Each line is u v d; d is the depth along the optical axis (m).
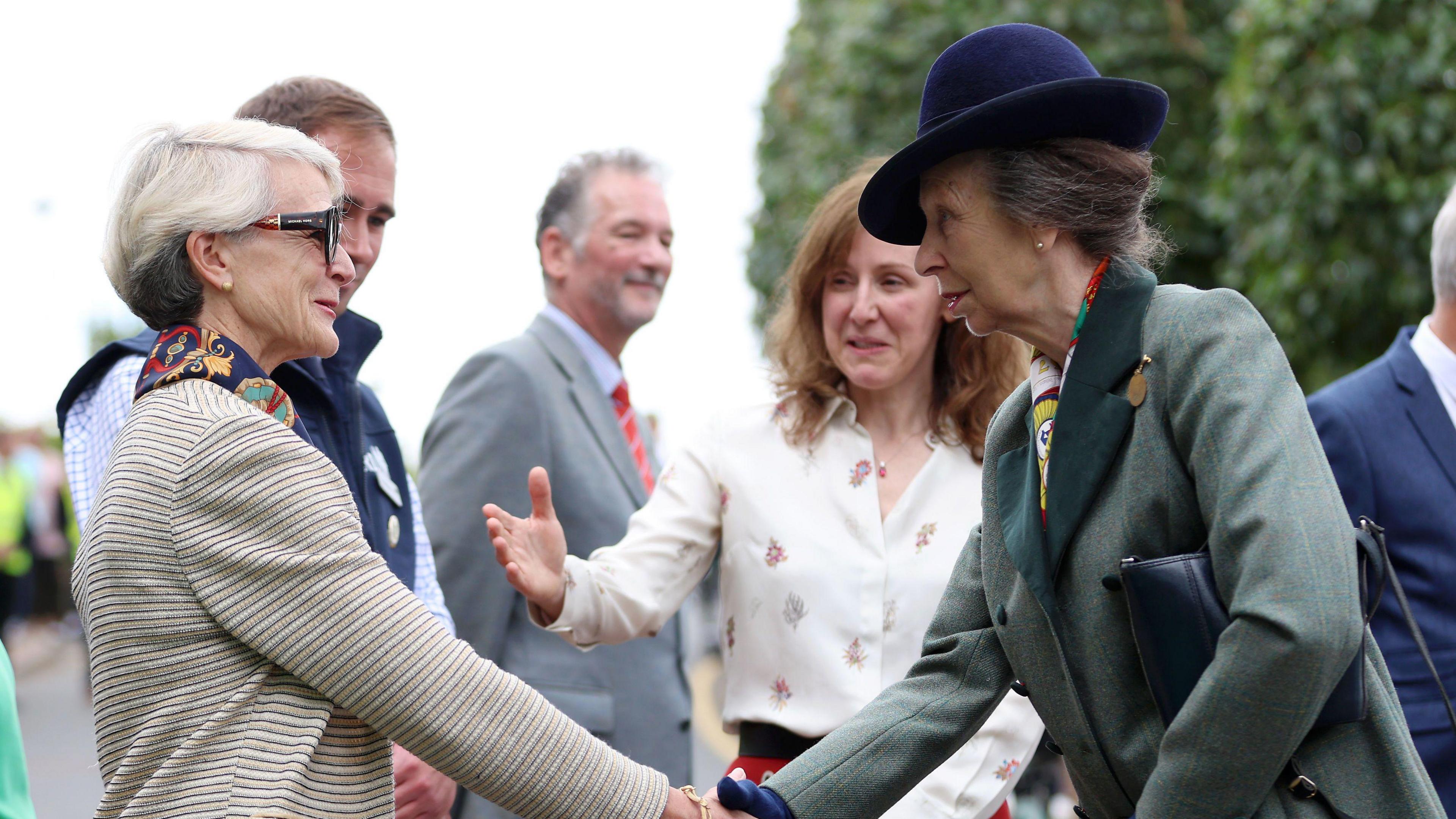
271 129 1.98
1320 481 1.66
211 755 1.72
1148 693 1.83
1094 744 1.88
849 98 8.43
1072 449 1.86
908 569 2.65
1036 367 2.01
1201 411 1.73
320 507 1.78
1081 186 1.85
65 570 15.59
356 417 2.63
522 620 3.26
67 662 15.68
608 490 3.37
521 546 2.52
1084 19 7.82
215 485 1.74
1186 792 1.66
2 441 14.37
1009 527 1.98
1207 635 1.68
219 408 1.79
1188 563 1.71
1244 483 1.66
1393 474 3.11
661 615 2.72
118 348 2.39
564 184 3.72
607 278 3.63
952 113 1.96
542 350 3.47
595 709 3.21
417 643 1.79
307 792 1.75
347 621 1.75
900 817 2.52
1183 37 7.79
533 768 1.85
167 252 1.88
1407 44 5.71
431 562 2.88
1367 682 1.75
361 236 2.71
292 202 1.93
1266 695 1.59
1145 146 1.94
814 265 2.74
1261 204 5.98
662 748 3.31
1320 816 1.71
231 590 1.73
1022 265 1.91
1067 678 1.89
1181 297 1.83
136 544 1.74
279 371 2.42
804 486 2.72
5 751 1.93
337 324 2.64
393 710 1.77
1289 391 1.73
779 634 2.65
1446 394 3.20
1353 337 5.93
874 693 2.58
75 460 2.35
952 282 1.99
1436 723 3.00
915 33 8.30
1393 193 5.62
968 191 1.92
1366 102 5.70
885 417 2.80
